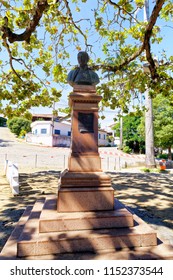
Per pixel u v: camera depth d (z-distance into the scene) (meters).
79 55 4.05
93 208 3.39
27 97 6.30
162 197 6.34
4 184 7.84
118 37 6.75
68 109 7.66
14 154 19.73
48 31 6.37
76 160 3.62
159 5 4.58
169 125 18.98
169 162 18.34
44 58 6.84
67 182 3.42
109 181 3.52
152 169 14.79
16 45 6.51
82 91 3.86
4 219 4.32
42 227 3.03
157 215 4.68
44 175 9.78
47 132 33.16
